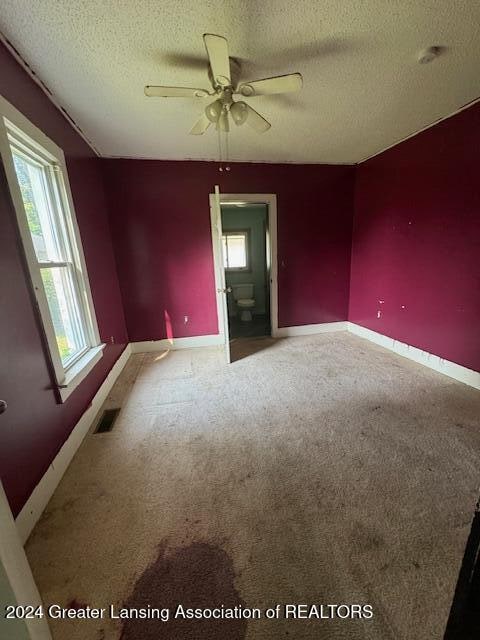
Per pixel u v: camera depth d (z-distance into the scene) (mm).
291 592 992
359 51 1578
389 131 2646
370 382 2545
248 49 1542
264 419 2043
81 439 1861
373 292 3561
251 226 5309
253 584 1021
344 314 4156
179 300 3564
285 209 3619
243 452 1709
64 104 1987
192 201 3357
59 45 1461
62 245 2066
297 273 3861
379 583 1008
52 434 1533
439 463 1563
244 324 4797
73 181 2230
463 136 2256
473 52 1590
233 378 2742
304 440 1795
